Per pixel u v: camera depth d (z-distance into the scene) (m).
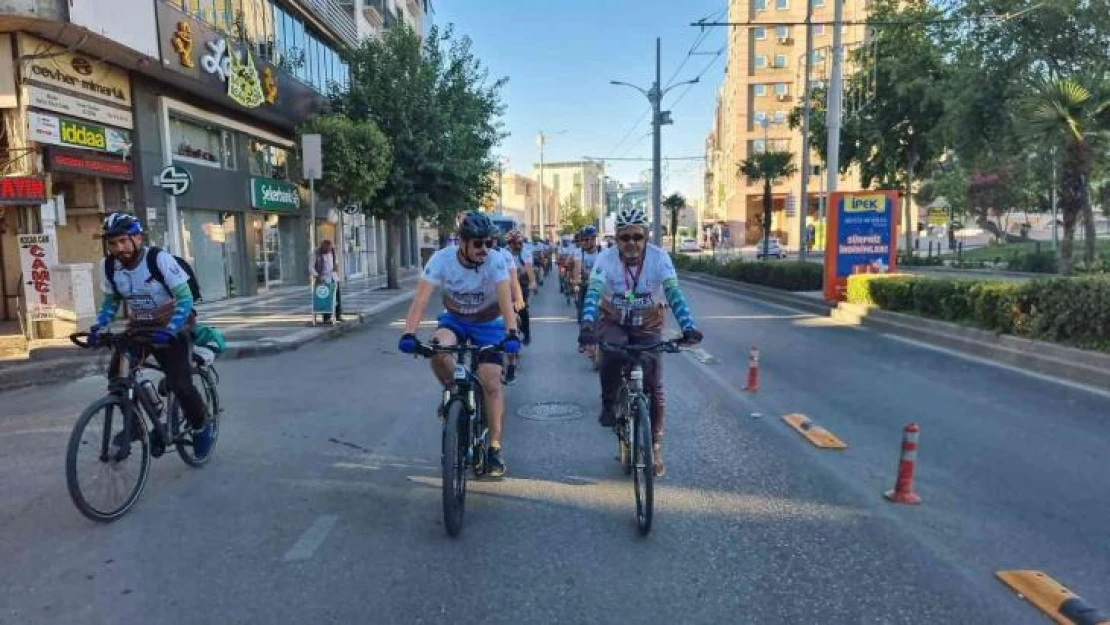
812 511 4.57
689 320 4.67
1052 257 24.98
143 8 14.43
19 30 12.14
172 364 5.15
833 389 8.16
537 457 5.74
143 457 4.84
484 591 3.59
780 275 20.83
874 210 16.58
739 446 6.00
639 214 4.71
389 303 20.42
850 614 3.33
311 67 25.19
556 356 10.73
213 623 3.30
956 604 3.40
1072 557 3.87
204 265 19.33
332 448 6.13
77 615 3.38
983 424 6.55
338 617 3.35
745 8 66.44
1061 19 20.94
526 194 100.06
